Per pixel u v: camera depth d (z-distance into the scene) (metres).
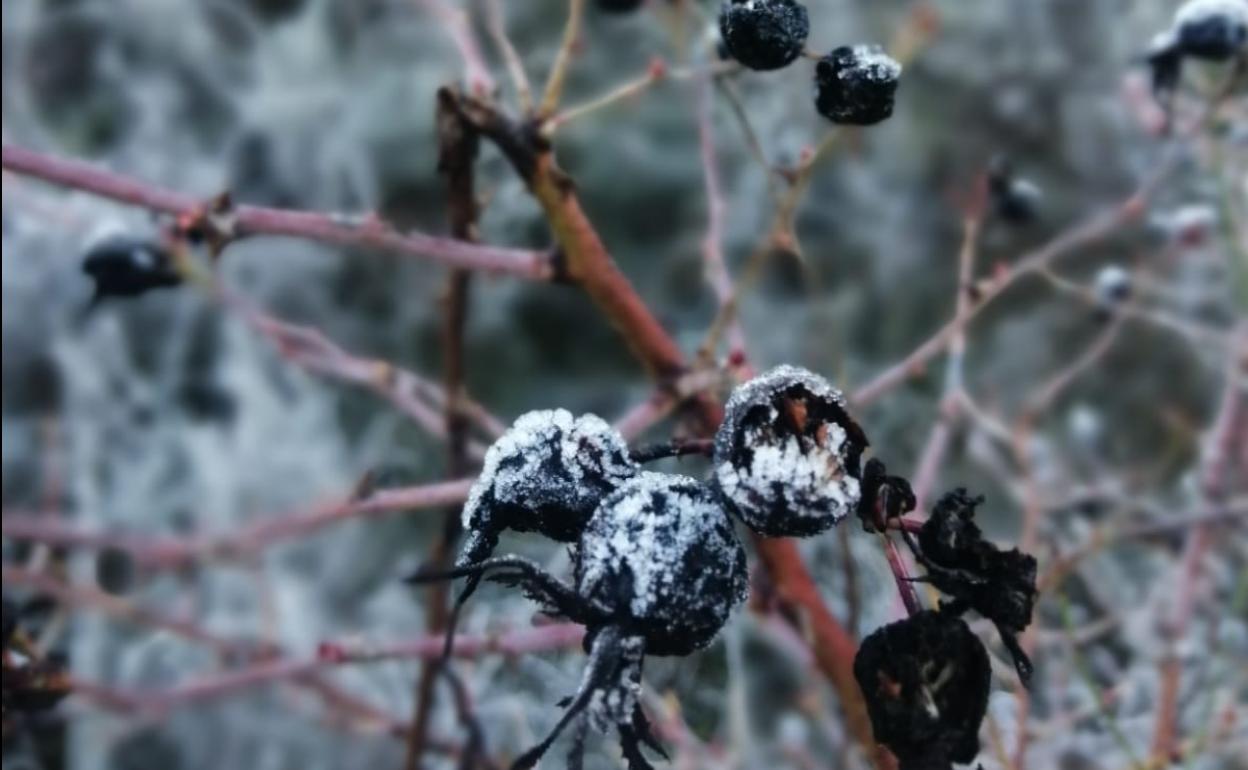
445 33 0.63
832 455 0.18
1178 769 0.33
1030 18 0.66
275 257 0.60
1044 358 0.56
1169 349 0.53
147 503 0.50
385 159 0.63
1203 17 0.30
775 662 0.42
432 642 0.29
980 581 0.17
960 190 0.61
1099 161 0.62
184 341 0.53
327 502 0.40
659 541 0.18
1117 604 0.38
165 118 0.62
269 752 0.45
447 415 0.30
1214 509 0.33
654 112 0.63
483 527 0.19
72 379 0.50
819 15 0.66
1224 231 0.38
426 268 0.61
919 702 0.17
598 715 0.17
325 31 0.65
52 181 0.26
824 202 0.62
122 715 0.36
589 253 0.26
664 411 0.26
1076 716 0.32
